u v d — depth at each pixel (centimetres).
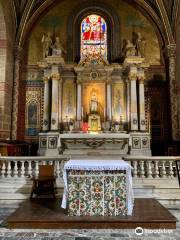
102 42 1847
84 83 1677
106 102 1645
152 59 1803
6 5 1566
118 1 1872
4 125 1551
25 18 1722
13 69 1705
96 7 1869
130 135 1538
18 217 629
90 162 727
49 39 1730
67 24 1858
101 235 559
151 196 875
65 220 608
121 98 1681
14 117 1661
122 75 1700
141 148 1540
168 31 1712
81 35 1859
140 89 1627
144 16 1858
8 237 546
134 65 1606
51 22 1861
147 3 1786
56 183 923
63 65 1644
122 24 1852
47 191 858
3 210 771
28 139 1716
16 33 1727
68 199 661
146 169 959
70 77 1702
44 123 1602
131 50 1664
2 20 1543
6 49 1570
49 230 591
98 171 669
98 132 1529
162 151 1678
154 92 1755
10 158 952
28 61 1806
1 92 1545
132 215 650
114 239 535
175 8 1664
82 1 1869
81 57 1789
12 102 1675
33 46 1828
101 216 645
